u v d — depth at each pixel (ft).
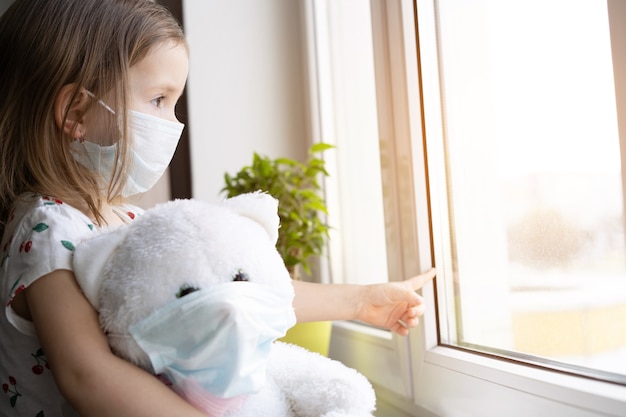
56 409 1.88
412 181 2.44
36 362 1.89
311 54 3.76
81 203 2.04
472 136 2.29
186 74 2.19
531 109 1.97
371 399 1.86
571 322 1.85
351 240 3.52
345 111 3.53
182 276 1.51
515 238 2.09
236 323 1.46
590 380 1.72
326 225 3.37
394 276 2.60
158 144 2.11
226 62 3.75
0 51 2.07
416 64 2.45
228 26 3.76
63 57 1.95
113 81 1.96
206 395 1.54
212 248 1.56
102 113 1.99
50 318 1.59
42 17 2.00
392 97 2.55
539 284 1.98
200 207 1.69
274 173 3.17
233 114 3.76
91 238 1.66
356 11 3.28
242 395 1.67
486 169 2.22
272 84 3.86
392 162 2.58
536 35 1.93
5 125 2.03
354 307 2.35
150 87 2.05
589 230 1.77
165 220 1.61
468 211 2.35
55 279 1.64
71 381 1.50
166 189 3.87
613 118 1.65
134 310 1.51
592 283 1.76
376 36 2.63
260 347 1.62
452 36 2.38
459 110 2.37
